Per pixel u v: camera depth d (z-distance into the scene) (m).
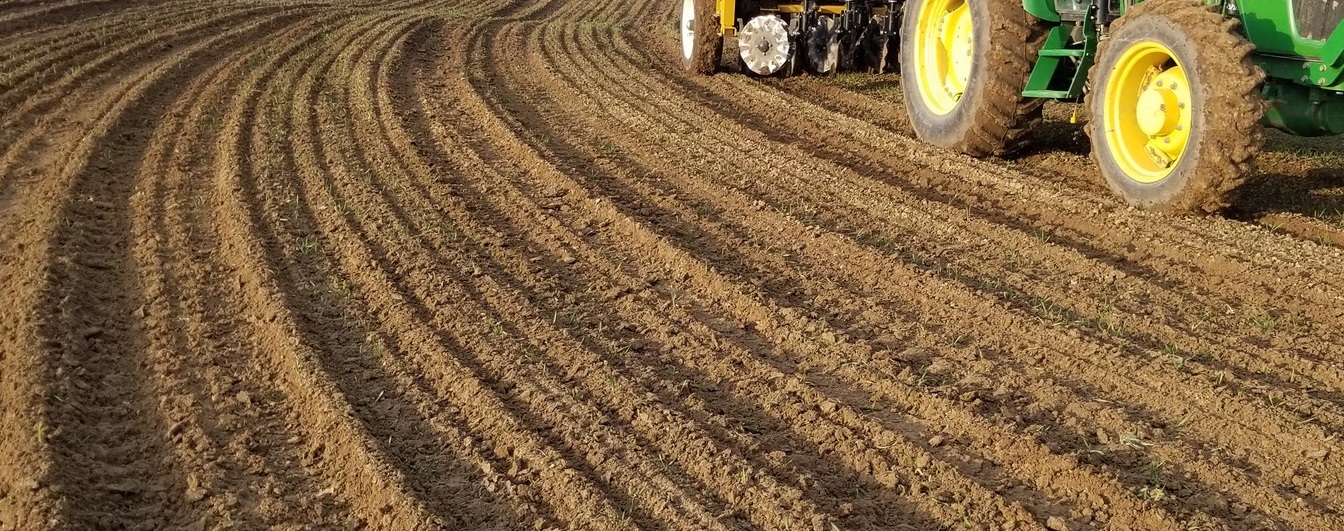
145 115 8.88
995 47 6.80
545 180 7.02
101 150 7.55
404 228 5.92
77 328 4.61
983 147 7.24
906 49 8.10
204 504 3.44
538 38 14.73
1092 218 5.98
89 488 3.48
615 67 11.89
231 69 11.06
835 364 4.32
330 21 15.60
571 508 3.40
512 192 6.74
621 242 5.84
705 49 11.07
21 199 6.59
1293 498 3.37
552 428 3.87
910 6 8.00
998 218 6.14
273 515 3.38
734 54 12.88
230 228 5.88
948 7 7.76
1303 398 3.91
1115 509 3.35
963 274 5.23
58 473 3.50
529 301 4.98
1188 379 4.07
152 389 4.16
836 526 3.25
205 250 5.61
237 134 7.95
